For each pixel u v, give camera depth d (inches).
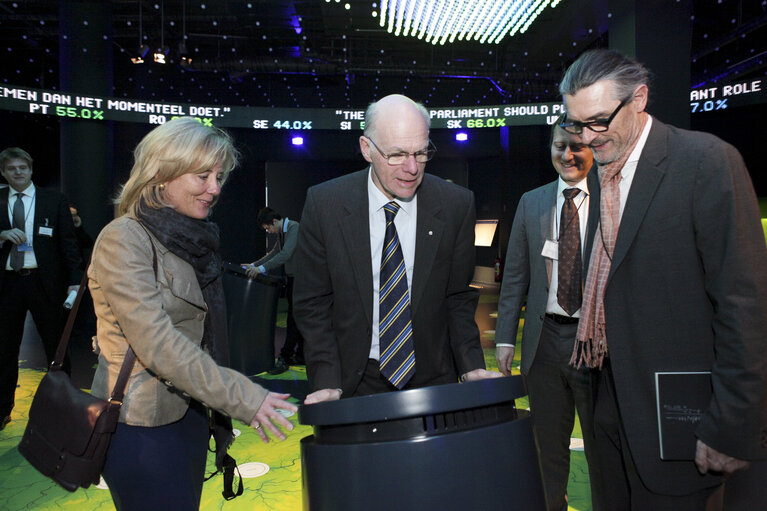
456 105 465.4
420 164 50.9
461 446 32.0
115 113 282.5
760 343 39.7
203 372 42.8
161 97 445.1
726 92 228.4
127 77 440.8
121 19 372.2
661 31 170.2
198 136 47.5
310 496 34.7
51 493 90.9
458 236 57.2
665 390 43.8
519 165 446.3
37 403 46.1
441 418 33.5
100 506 86.3
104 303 46.7
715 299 41.9
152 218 46.8
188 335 48.7
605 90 43.9
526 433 34.9
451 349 59.9
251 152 455.5
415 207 56.5
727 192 41.2
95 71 291.9
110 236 45.2
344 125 312.2
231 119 303.0
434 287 55.6
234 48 412.5
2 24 378.0
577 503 83.7
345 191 57.0
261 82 453.1
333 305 58.8
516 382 35.9
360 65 410.3
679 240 43.9
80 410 43.4
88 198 289.4
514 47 375.9
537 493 34.3
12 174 116.6
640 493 47.3
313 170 497.4
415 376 56.5
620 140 45.7
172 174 46.9
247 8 356.8
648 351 45.4
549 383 72.1
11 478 96.5
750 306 39.9
